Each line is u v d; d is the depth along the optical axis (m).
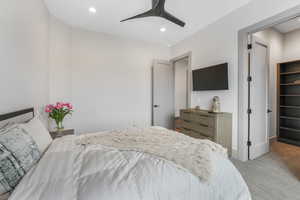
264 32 2.99
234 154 2.49
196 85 3.21
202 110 3.04
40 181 0.73
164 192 0.81
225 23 2.62
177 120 5.48
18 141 0.85
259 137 2.57
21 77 1.50
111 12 2.53
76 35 3.07
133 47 3.72
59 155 1.02
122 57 3.60
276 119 3.44
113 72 3.50
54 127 2.63
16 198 0.62
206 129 2.58
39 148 1.06
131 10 2.48
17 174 0.75
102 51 3.36
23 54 1.54
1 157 0.71
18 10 1.43
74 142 1.35
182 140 1.37
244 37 2.31
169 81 4.06
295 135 3.29
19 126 1.01
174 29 3.18
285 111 3.47
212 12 2.54
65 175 0.79
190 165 0.97
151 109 4.00
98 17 2.70
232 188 1.09
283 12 1.84
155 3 1.86
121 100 3.61
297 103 3.27
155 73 3.83
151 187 0.79
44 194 0.65
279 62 3.36
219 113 2.49
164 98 3.98
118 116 3.58
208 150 1.18
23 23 1.54
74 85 3.07
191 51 3.45
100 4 2.31
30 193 0.65
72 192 0.68
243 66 2.33
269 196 1.54
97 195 0.67
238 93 2.40
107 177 0.79
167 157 1.02
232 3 2.29
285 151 2.78
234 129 2.49
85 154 1.06
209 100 2.99
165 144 1.25
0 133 0.82
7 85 1.25
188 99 3.54
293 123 3.33
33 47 1.80
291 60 3.25
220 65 2.63
